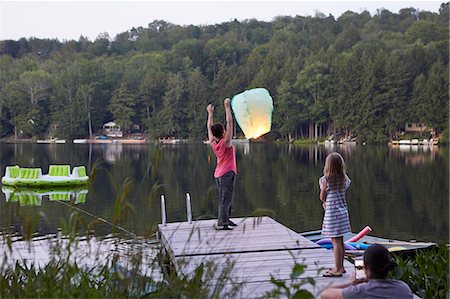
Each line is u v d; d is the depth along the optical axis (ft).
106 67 237.66
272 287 15.43
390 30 264.31
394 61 190.90
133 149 180.55
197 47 249.34
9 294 10.95
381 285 12.03
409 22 269.44
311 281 9.75
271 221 25.35
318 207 61.26
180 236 22.15
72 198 11.43
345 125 198.18
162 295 10.42
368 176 97.76
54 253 11.47
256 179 92.79
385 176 97.30
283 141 214.07
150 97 223.30
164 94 222.69
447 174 98.84
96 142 223.10
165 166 118.42
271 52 232.94
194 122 215.10
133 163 121.49
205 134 214.07
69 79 228.63
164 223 24.98
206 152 161.79
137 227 12.15
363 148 177.78
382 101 191.31
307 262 18.43
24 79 224.94
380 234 48.78
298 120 208.85
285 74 212.02
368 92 193.16
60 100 228.22
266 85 212.23
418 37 228.63
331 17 289.33
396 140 192.03
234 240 21.34
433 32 229.04
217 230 23.29
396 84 189.78
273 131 214.28
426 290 14.96
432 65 188.44
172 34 297.94
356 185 85.46
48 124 229.04
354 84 196.85
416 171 105.19
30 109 225.35
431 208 62.28
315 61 209.36
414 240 45.68
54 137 226.17
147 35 303.07
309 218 54.19
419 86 186.19
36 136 227.40
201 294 10.70
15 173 80.12
